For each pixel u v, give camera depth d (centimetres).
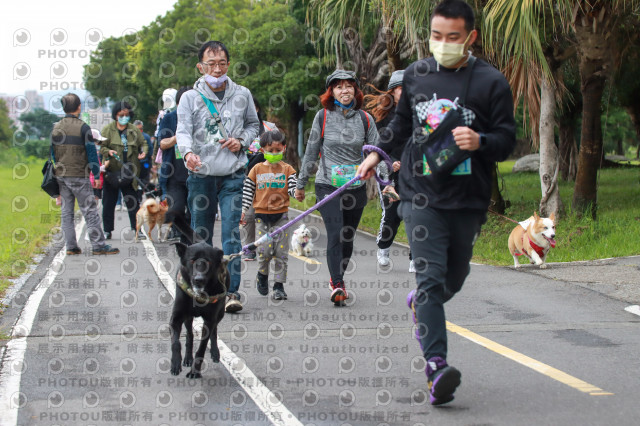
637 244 1071
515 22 1053
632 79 2130
